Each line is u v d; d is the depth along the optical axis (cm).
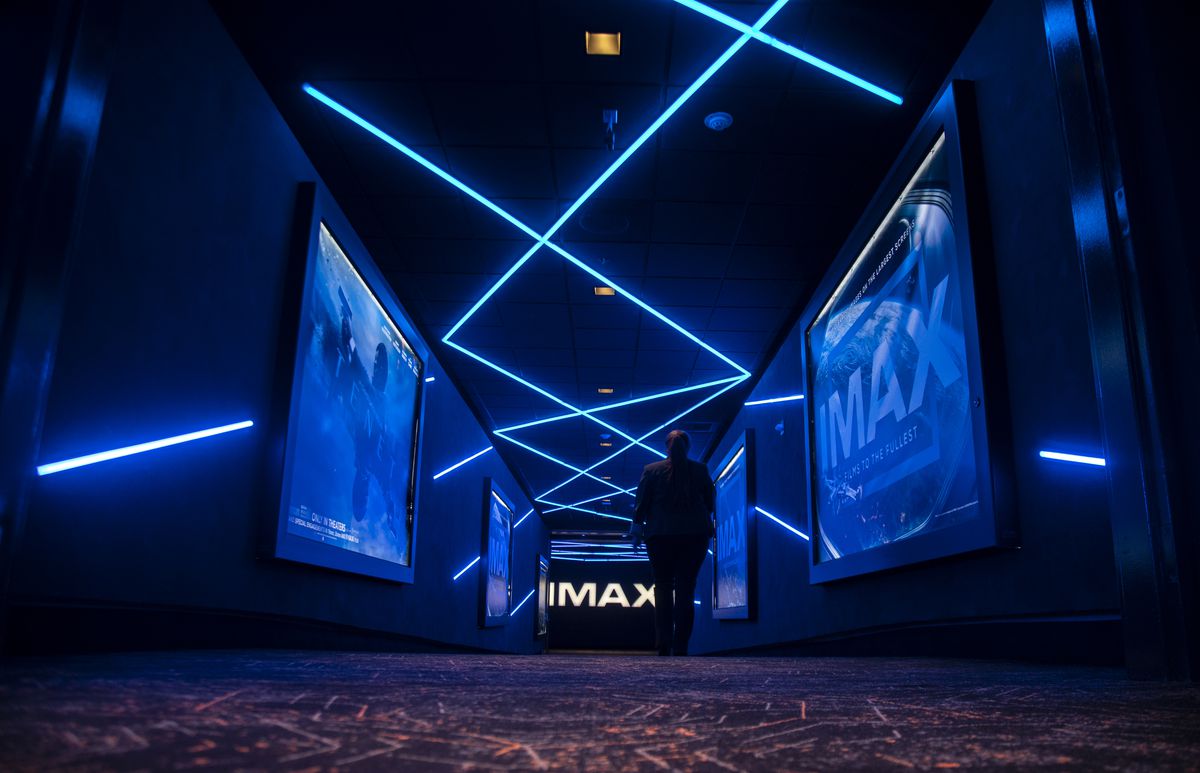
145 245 300
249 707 106
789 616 726
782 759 81
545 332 809
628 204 570
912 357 426
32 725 84
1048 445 296
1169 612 179
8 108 215
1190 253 189
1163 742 92
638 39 415
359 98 460
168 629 300
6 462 199
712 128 485
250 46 418
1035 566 302
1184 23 205
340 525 507
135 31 294
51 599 244
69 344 255
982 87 361
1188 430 183
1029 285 314
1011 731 100
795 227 600
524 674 194
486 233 611
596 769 74
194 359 337
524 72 440
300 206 452
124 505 286
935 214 399
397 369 651
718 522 1139
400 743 84
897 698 142
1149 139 201
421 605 745
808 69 434
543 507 1883
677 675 205
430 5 393
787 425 753
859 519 516
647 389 991
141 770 66
